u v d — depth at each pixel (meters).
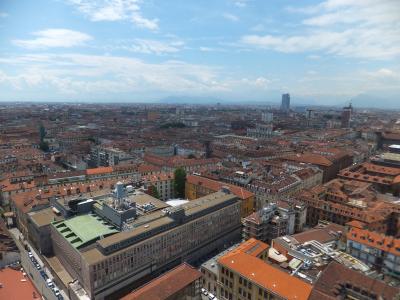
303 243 139.25
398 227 171.88
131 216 141.00
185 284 106.56
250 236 156.00
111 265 118.06
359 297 99.81
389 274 127.12
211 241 163.38
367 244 133.00
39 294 103.75
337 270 107.31
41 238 146.75
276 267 121.88
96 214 154.00
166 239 138.12
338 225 164.75
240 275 109.38
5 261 133.75
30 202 175.50
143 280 130.88
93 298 114.81
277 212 164.25
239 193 198.38
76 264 122.94
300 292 97.50
